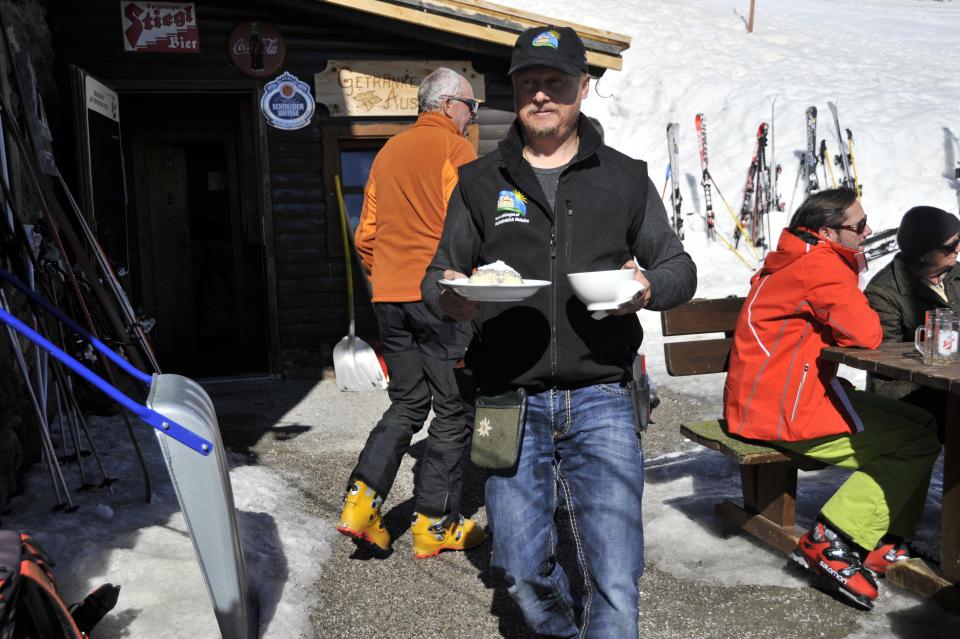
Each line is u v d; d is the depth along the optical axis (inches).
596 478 88.0
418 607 119.7
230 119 326.0
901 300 142.3
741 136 544.1
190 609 109.3
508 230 88.9
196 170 391.5
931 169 471.2
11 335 134.0
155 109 319.0
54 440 176.6
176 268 339.9
